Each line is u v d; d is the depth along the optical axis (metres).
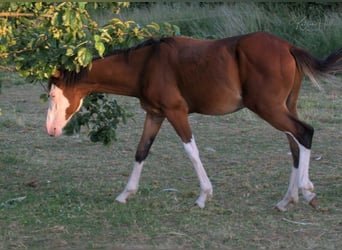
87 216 7.29
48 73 7.08
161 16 19.20
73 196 8.15
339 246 6.39
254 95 7.16
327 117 12.45
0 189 8.56
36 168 9.58
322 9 18.50
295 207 7.57
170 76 7.47
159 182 8.77
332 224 7.02
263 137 11.28
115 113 8.62
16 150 10.60
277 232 6.80
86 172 9.38
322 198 7.89
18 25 7.04
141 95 7.69
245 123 12.29
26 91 15.91
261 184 8.57
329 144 10.73
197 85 7.36
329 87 15.24
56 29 6.77
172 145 10.82
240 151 10.42
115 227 6.95
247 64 7.16
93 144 10.94
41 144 10.97
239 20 17.97
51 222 7.10
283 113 7.14
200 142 11.02
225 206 7.66
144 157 7.88
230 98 7.31
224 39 7.40
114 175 9.23
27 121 12.64
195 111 7.60
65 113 7.76
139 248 6.34
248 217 7.26
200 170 7.57
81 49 6.65
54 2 6.70
